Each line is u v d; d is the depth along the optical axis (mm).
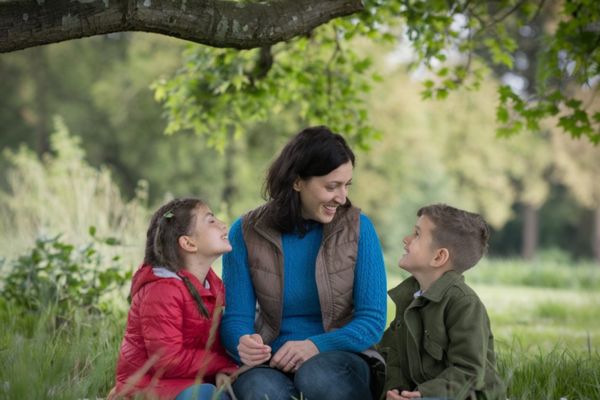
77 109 20859
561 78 5363
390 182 21516
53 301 4930
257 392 2840
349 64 6121
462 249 3055
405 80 19203
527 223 27797
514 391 3373
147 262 3094
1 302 5102
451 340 2906
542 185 24109
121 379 3020
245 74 5586
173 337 2932
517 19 5984
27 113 20672
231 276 3182
